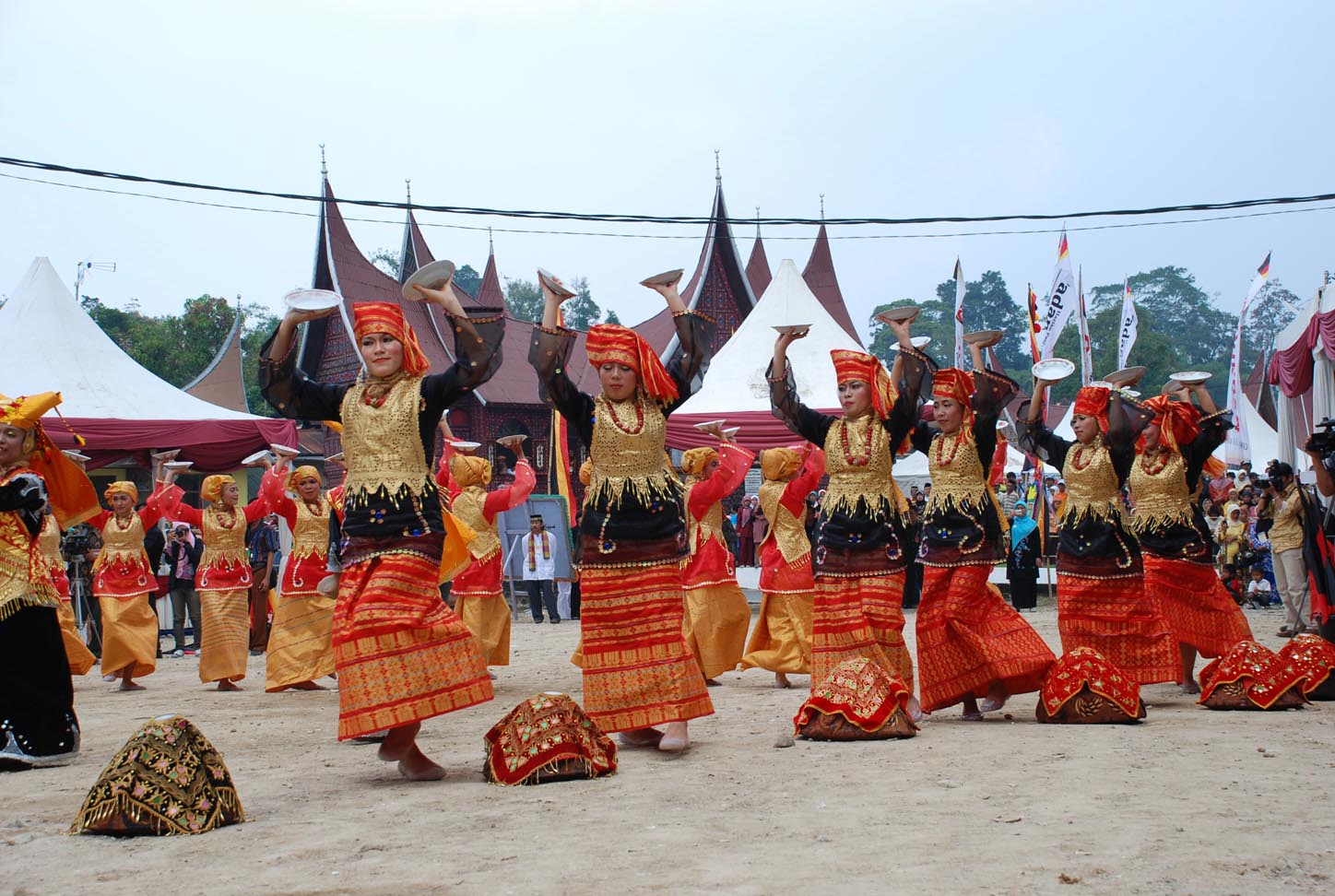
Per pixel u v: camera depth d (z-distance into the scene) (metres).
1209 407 9.90
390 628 5.93
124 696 11.45
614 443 7.03
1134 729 7.52
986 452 8.37
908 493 29.11
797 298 24.08
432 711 5.96
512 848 4.70
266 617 16.83
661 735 7.19
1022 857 4.36
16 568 7.13
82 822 5.20
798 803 5.42
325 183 33.12
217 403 33.25
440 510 6.27
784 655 10.68
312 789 6.12
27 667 7.15
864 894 3.95
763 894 3.98
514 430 34.81
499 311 6.34
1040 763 6.30
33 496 7.07
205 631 11.78
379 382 6.30
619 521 6.99
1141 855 4.35
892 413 8.05
